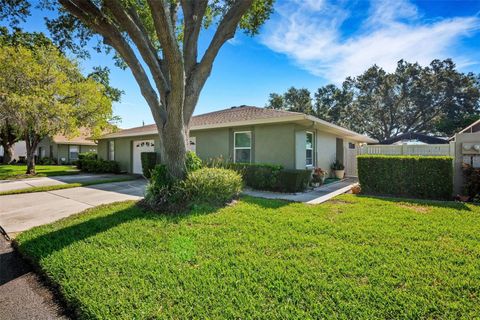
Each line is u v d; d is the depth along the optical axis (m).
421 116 29.47
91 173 15.38
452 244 3.36
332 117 32.97
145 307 2.15
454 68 28.19
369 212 5.09
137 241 3.61
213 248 3.34
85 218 4.91
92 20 5.20
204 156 11.29
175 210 5.23
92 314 2.10
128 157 15.41
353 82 32.94
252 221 4.47
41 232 4.17
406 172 6.94
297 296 2.27
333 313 2.04
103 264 2.91
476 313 2.02
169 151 5.89
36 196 7.76
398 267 2.75
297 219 4.59
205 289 2.40
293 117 7.97
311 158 10.70
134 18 6.27
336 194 7.73
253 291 2.37
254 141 9.73
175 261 2.98
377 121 31.72
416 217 4.64
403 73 29.58
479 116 23.67
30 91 11.95
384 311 2.05
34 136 14.33
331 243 3.46
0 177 12.79
